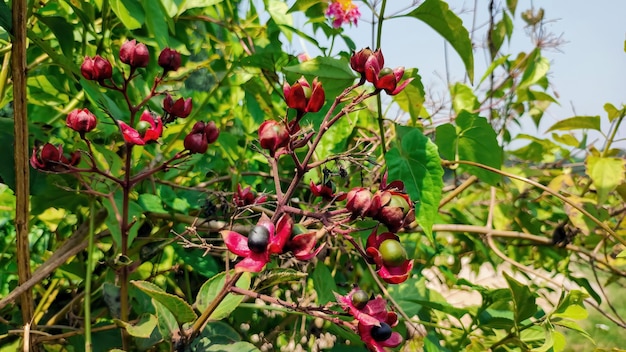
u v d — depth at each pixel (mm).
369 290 314
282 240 135
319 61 238
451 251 396
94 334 218
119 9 253
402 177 222
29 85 281
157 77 194
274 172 153
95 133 268
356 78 242
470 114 281
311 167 157
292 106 154
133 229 204
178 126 292
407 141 229
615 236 270
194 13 322
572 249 337
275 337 280
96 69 184
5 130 198
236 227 254
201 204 278
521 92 445
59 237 289
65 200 234
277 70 299
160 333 178
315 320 278
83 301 258
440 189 219
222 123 345
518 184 369
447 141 289
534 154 423
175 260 286
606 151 344
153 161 272
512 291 243
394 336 151
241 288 157
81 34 294
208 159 318
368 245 148
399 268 142
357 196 144
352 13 353
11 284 269
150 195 251
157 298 145
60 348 237
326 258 318
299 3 291
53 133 294
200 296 170
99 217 235
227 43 343
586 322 711
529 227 383
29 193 209
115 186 216
